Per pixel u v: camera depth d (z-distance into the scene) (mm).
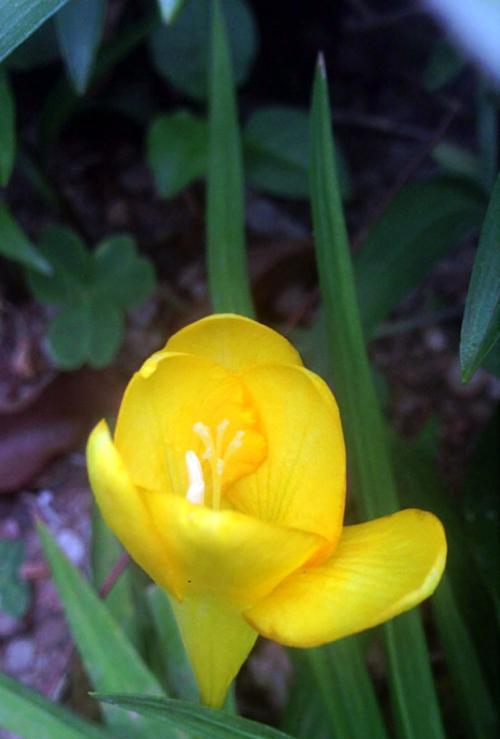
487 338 158
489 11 159
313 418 160
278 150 305
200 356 162
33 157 325
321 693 202
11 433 301
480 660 242
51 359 318
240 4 300
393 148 348
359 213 338
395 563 148
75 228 334
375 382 299
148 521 139
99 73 301
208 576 142
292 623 144
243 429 162
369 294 262
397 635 193
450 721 265
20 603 292
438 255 268
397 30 350
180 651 231
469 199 271
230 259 217
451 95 349
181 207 337
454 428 315
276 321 322
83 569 296
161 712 152
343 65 352
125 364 317
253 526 135
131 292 300
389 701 277
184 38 299
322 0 346
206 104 324
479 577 246
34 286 299
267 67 349
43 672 286
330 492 157
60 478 309
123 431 158
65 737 178
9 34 168
